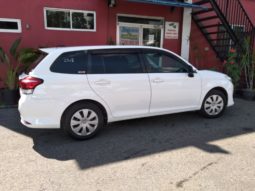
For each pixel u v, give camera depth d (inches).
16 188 109.3
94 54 162.2
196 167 127.3
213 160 135.0
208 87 202.1
